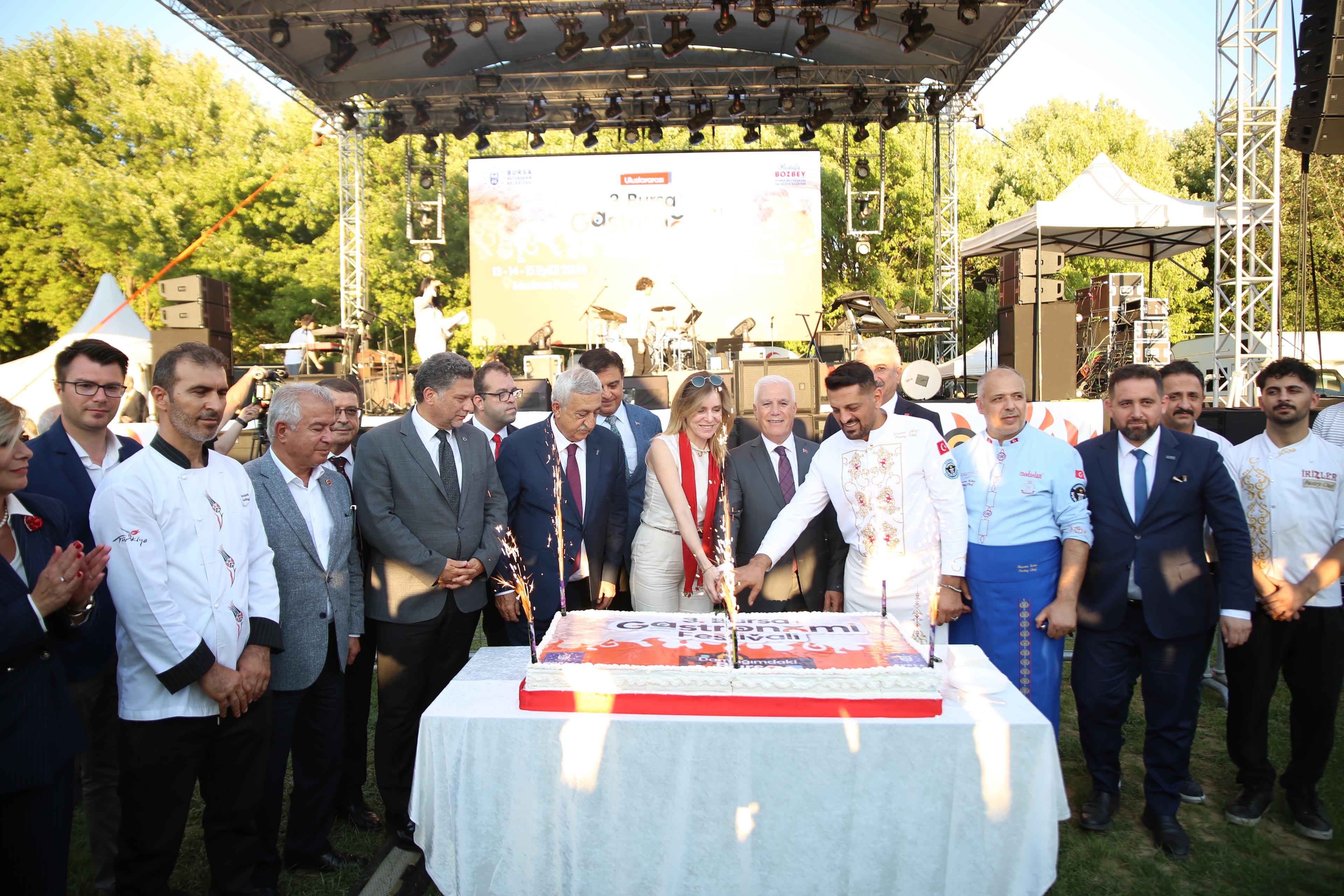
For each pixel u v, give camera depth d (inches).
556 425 130.0
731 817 82.4
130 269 723.4
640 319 442.0
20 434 78.5
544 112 456.1
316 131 466.0
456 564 115.8
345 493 114.7
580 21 383.9
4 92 769.6
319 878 108.2
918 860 82.1
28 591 80.2
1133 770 138.8
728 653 88.8
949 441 218.2
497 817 83.8
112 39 815.1
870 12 350.6
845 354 391.5
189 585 88.6
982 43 398.6
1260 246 433.1
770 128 703.1
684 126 503.5
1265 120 366.9
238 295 750.5
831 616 104.5
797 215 474.3
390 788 115.0
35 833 80.2
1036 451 119.6
